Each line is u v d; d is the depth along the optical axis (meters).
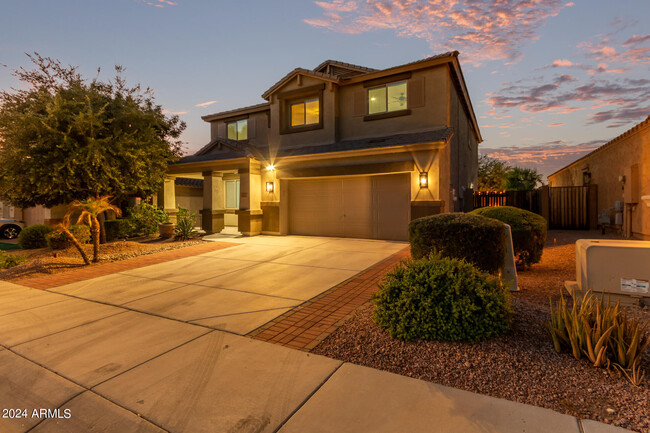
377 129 14.98
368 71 16.22
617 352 3.32
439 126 13.70
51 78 14.12
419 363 3.56
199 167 16.92
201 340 4.39
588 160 17.75
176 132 18.14
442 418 2.72
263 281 7.39
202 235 15.41
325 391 3.15
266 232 15.73
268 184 15.57
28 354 4.09
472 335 3.82
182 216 14.91
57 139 11.39
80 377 3.53
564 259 8.76
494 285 4.29
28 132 11.48
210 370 3.61
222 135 20.42
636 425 2.56
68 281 7.73
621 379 3.12
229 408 2.95
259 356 3.90
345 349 3.99
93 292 6.80
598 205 15.91
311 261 9.38
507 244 6.21
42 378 3.54
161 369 3.65
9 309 5.82
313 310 5.46
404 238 12.80
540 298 5.55
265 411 2.89
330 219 14.41
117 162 12.28
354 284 6.98
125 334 4.64
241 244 12.78
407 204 12.73
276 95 17.22
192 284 7.27
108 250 11.66
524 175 29.92
